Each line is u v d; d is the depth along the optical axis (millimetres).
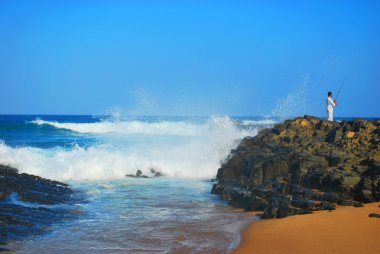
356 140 13219
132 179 15430
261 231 8453
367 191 10078
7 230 8609
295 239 7684
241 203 11203
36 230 8805
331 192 10844
